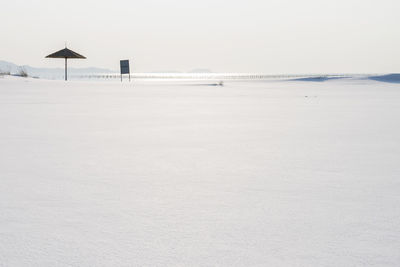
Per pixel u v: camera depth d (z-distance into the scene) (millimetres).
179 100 16500
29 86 25344
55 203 3324
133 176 4258
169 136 7066
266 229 2768
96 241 2539
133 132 7500
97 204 3303
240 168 4660
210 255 2344
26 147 5910
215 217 3010
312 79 51125
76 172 4418
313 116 10594
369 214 3090
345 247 2467
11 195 3543
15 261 2246
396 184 3979
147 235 2645
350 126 8578
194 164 4859
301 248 2449
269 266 2203
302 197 3539
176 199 3459
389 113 11484
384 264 2238
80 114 10586
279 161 5059
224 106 13703
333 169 4633
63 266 2191
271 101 16438
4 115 10109
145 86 31344
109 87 28141
